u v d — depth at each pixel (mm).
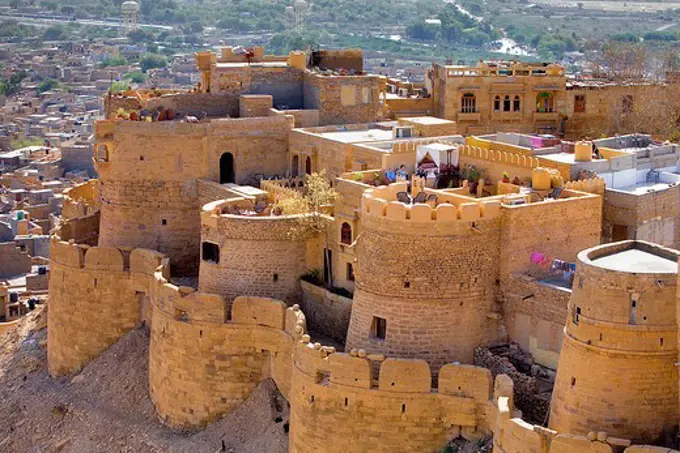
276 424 60125
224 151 75750
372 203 56156
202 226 65438
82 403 70625
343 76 83000
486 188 63469
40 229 137375
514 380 53125
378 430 53438
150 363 67375
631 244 48688
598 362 45594
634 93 92875
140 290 72375
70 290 74500
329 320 62812
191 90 91688
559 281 56219
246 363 62125
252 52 91125
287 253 64250
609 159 64875
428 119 80500
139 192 75750
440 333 55500
